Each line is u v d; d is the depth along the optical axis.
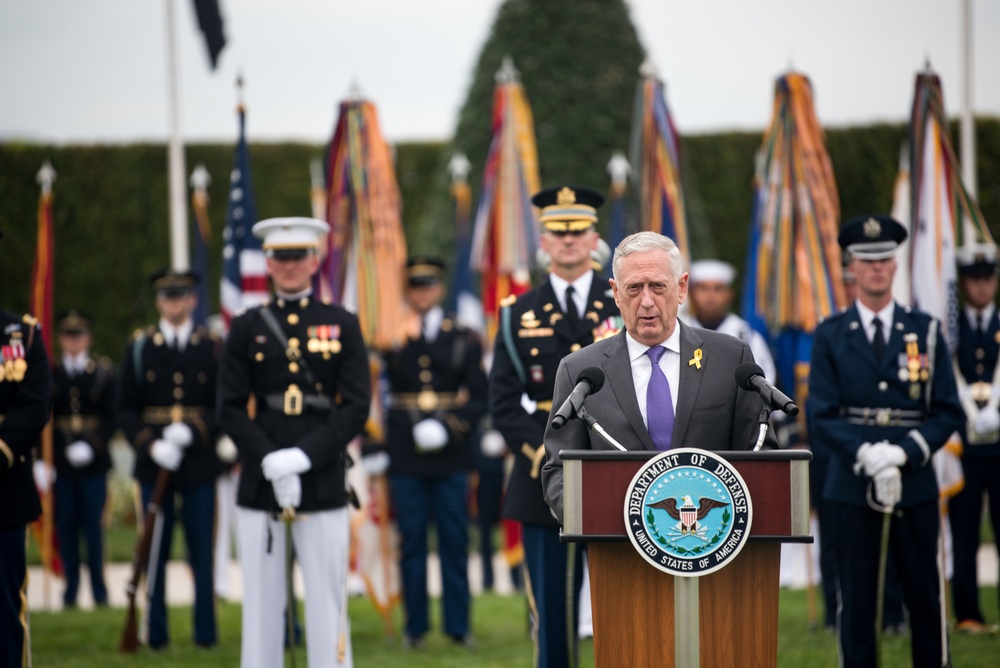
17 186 68.69
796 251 33.50
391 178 35.34
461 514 33.25
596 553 15.45
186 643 32.94
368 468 33.59
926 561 23.70
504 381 24.72
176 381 33.88
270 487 24.86
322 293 34.94
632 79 64.19
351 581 36.91
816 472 31.42
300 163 70.88
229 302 35.69
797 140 33.25
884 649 29.22
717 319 34.94
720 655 15.23
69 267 68.88
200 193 45.53
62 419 41.22
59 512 41.09
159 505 32.31
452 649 31.56
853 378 24.52
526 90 63.50
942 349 24.52
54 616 37.03
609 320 24.53
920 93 31.42
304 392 25.47
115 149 69.38
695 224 64.12
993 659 26.98
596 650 15.46
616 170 43.25
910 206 31.50
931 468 23.89
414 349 34.34
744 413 16.66
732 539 14.73
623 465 14.88
